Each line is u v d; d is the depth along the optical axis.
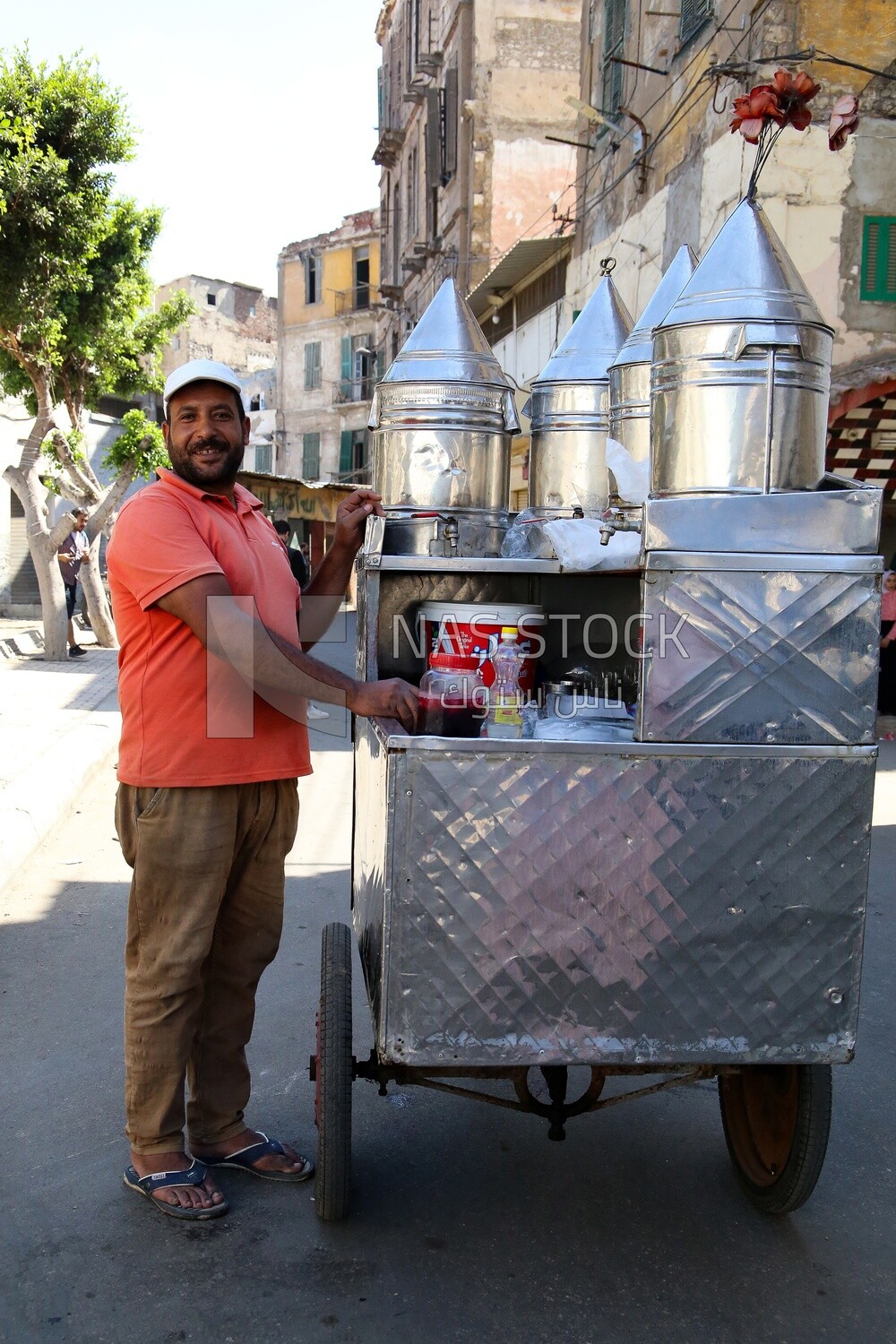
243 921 2.70
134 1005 2.54
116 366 15.16
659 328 2.36
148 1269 2.39
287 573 2.70
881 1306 2.32
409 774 2.08
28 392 15.36
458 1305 2.29
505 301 17.89
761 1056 2.19
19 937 4.47
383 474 3.05
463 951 2.13
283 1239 2.50
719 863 2.14
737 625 2.11
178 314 15.67
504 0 18.69
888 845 6.21
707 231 10.03
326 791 7.38
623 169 12.55
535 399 3.49
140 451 14.59
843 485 2.23
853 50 9.05
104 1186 2.71
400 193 28.23
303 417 41.00
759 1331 2.23
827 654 2.12
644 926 2.14
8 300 12.12
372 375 37.75
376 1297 2.30
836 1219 2.65
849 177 9.17
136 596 2.38
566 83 18.91
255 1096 3.19
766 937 2.17
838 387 9.02
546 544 2.71
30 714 9.24
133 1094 2.59
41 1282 2.34
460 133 19.55
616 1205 2.68
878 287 9.27
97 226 12.26
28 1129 2.98
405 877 2.10
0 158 11.48
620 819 2.12
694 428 2.26
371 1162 2.85
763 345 2.19
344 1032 2.49
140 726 2.45
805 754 2.13
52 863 5.50
